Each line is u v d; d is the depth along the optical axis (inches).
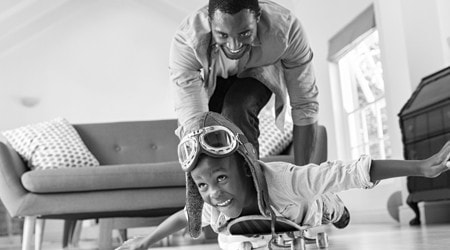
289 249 70.2
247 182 52.4
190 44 64.6
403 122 155.5
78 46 286.2
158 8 291.9
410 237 88.5
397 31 169.6
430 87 148.8
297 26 67.5
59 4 271.6
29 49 279.3
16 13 256.1
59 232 253.0
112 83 287.6
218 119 50.8
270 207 51.9
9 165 118.7
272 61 68.6
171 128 164.2
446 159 44.4
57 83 281.0
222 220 55.3
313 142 76.7
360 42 201.5
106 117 284.0
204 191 51.1
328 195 61.4
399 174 47.2
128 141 160.7
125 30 293.0
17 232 249.3
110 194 119.2
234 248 68.5
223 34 56.7
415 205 150.6
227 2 54.9
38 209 116.6
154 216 129.8
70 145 144.9
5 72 275.0
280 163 53.9
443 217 156.4
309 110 74.8
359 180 48.2
